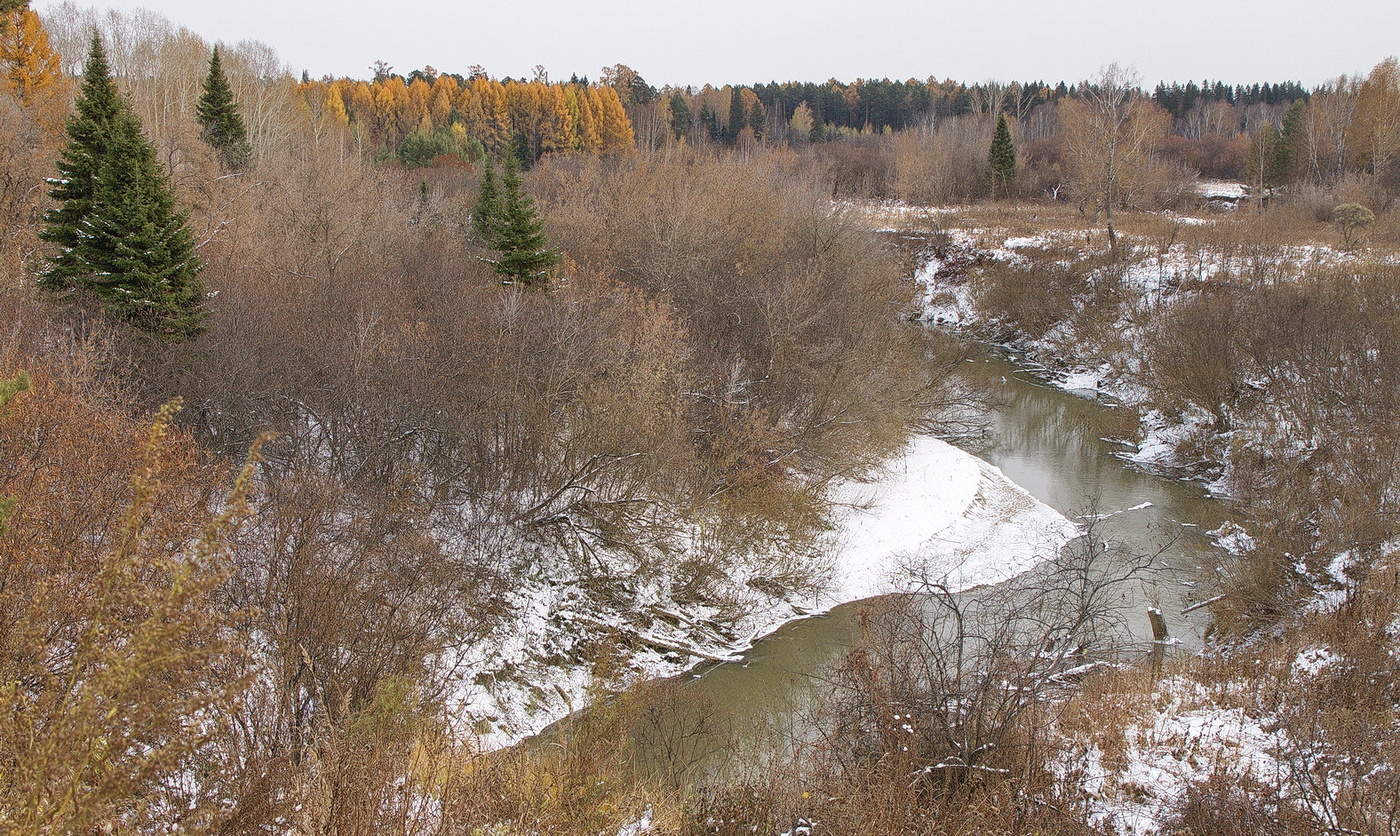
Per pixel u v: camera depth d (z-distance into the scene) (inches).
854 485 1248.2
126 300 846.5
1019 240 2416.3
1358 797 520.7
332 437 908.6
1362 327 1267.2
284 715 528.7
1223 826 498.9
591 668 847.7
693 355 1163.9
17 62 1432.1
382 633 666.2
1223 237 1951.3
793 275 1334.9
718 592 980.6
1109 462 1437.0
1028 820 502.6
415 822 388.2
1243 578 888.3
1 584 470.0
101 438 638.5
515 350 1007.0
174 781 392.5
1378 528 871.1
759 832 498.0
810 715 698.2
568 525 977.5
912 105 5772.6
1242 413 1343.5
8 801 205.0
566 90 3705.7
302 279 1122.7
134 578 214.7
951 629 821.9
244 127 1727.4
